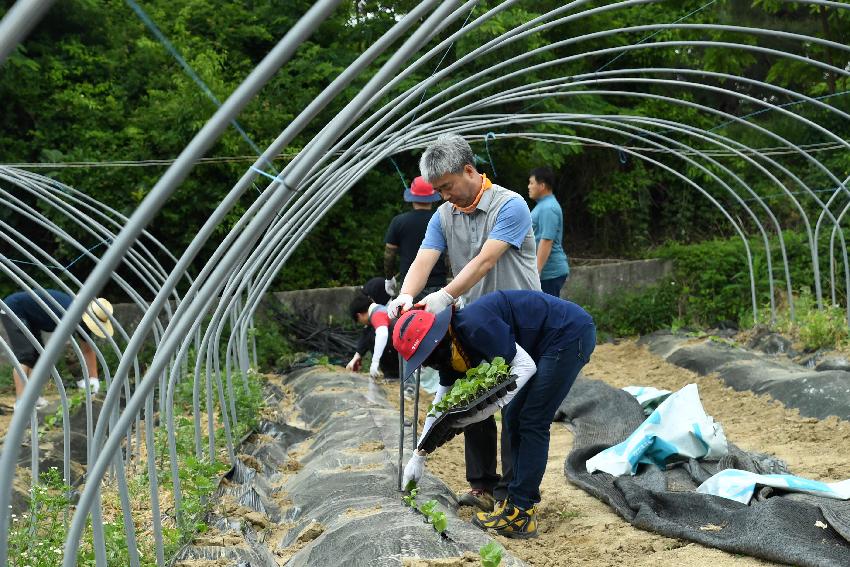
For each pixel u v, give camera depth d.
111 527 3.78
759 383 8.23
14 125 12.38
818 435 6.39
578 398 7.64
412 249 7.66
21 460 6.36
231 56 14.15
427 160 4.45
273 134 13.23
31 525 4.12
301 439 7.00
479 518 4.57
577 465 5.74
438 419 4.10
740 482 4.66
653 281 14.27
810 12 12.34
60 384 4.63
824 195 15.59
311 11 2.05
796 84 15.71
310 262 13.70
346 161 7.14
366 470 5.27
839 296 13.48
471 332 4.04
